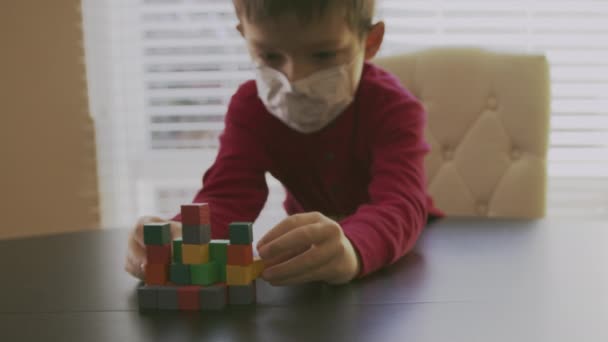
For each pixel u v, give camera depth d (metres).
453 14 2.11
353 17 0.90
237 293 0.63
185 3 2.15
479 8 2.10
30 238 1.02
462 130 1.55
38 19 1.95
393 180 0.96
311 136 1.14
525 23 2.09
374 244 0.74
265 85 1.00
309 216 0.70
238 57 2.15
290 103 1.00
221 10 2.14
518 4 2.09
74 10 1.97
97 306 0.63
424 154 1.06
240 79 2.16
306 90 0.96
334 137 1.13
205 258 0.64
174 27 2.13
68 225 2.03
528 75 1.51
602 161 2.11
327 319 0.56
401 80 1.59
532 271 0.73
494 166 1.52
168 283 0.64
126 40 2.11
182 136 2.19
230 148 1.13
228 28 2.15
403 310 0.58
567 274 0.72
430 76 1.57
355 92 1.10
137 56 2.14
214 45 2.14
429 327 0.53
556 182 2.14
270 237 0.68
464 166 1.54
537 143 1.50
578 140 2.10
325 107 1.01
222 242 0.65
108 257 0.87
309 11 0.85
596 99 2.10
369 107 1.10
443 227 1.04
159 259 0.64
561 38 2.09
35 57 1.96
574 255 0.82
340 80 0.97
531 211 1.49
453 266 0.76
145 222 0.75
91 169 2.04
